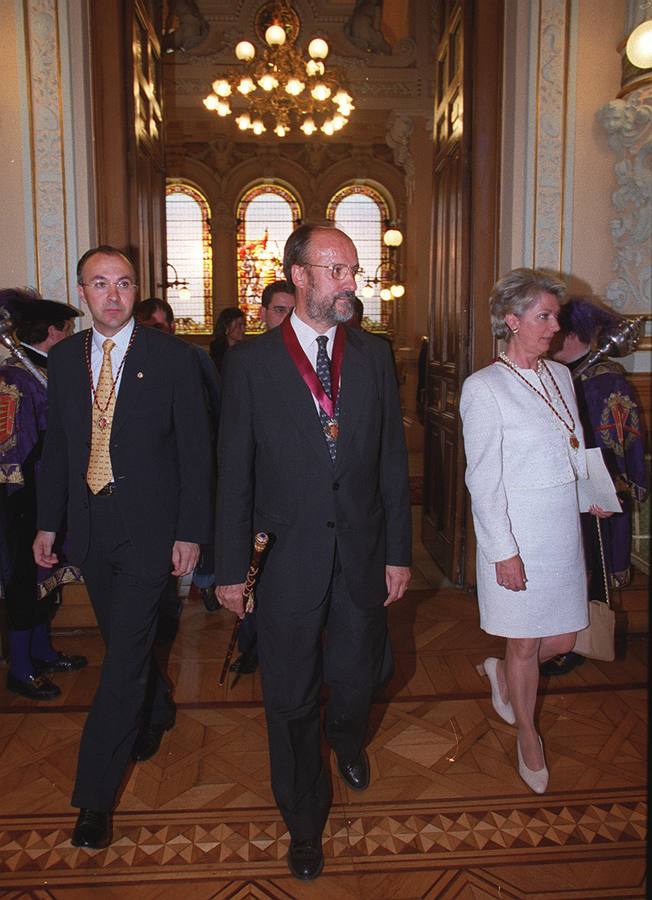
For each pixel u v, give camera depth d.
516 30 3.98
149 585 2.32
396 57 10.41
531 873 2.19
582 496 2.62
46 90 3.81
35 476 3.18
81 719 3.10
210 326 14.12
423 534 5.59
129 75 4.05
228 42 10.23
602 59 3.96
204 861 2.25
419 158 10.59
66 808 2.51
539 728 2.99
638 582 3.92
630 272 4.01
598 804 2.51
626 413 3.26
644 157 3.92
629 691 3.30
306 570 2.12
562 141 3.99
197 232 14.02
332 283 2.08
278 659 2.15
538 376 2.43
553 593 2.39
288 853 2.23
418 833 2.36
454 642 3.87
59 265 3.89
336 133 13.07
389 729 3.00
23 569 3.21
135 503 2.30
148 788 2.61
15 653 3.29
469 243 4.32
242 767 2.74
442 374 4.94
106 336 2.35
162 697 2.88
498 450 2.34
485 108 4.19
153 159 4.96
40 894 2.12
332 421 2.15
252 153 13.77
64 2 3.77
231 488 2.16
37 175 3.86
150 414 2.32
